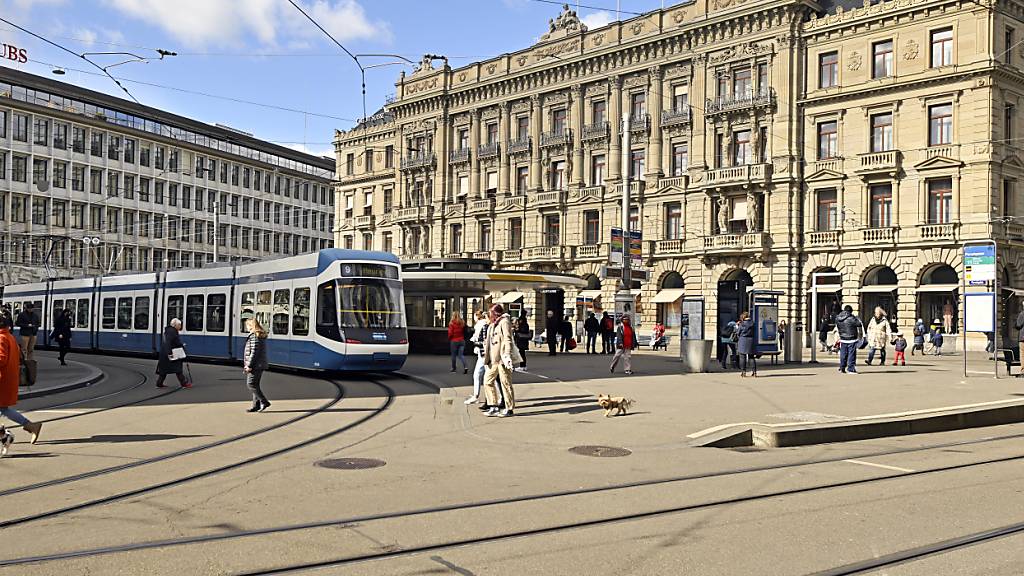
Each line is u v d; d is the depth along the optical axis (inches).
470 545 278.7
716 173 1979.6
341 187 2992.1
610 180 2183.8
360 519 310.2
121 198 3218.5
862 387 796.6
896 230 1759.4
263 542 280.2
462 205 2524.6
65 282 1533.0
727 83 1989.4
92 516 313.9
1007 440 516.4
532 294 2351.1
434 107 2623.0
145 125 3326.8
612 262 1817.2
